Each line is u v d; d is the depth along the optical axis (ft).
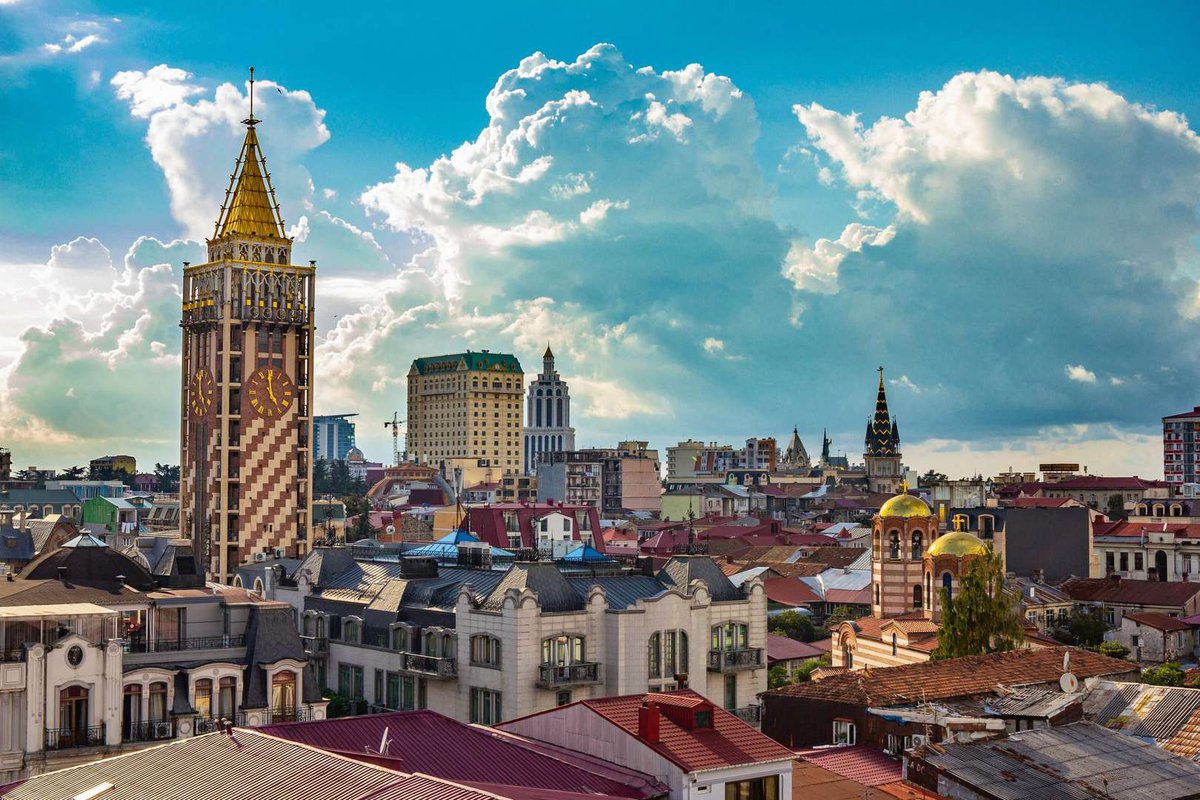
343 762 209.15
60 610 337.31
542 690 387.75
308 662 370.32
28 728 319.27
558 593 400.88
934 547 561.84
